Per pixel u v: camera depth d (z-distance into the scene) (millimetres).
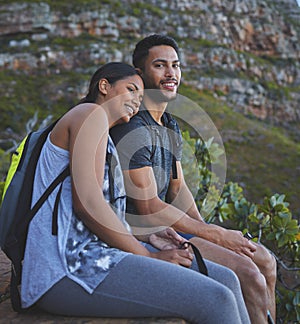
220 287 1865
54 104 29203
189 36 37594
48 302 1897
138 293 1853
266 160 29109
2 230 1987
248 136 31141
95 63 32094
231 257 2387
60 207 1918
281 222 4266
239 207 4668
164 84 2598
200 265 2113
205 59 36812
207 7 39500
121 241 1938
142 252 1997
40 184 1974
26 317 1986
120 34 34875
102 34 34188
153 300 1852
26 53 31547
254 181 26859
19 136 26109
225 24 39594
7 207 1984
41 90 29812
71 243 1884
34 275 1880
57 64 31719
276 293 4594
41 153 2018
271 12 42312
